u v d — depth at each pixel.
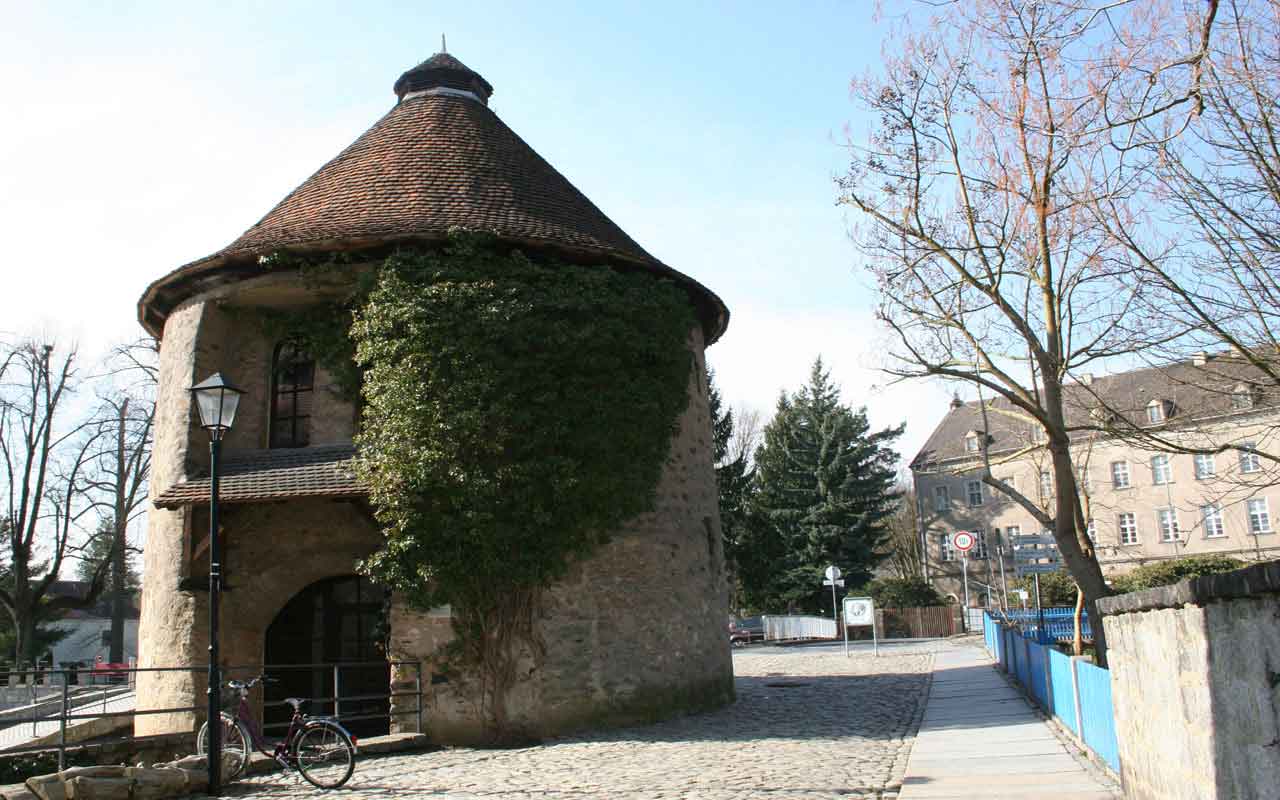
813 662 28.80
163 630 15.86
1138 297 12.62
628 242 18.39
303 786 11.16
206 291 16.77
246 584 15.67
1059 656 12.48
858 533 50.06
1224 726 5.17
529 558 14.64
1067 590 40.31
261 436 16.80
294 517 15.81
